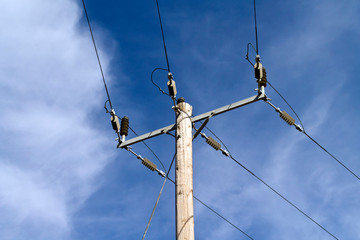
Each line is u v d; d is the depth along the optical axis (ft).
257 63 29.27
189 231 24.70
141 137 31.78
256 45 29.40
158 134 31.01
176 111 29.78
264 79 29.55
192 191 26.53
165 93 29.58
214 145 32.37
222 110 30.12
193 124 30.83
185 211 25.39
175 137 29.22
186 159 27.68
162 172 33.19
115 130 32.99
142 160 32.73
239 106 29.84
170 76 29.71
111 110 33.24
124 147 32.45
